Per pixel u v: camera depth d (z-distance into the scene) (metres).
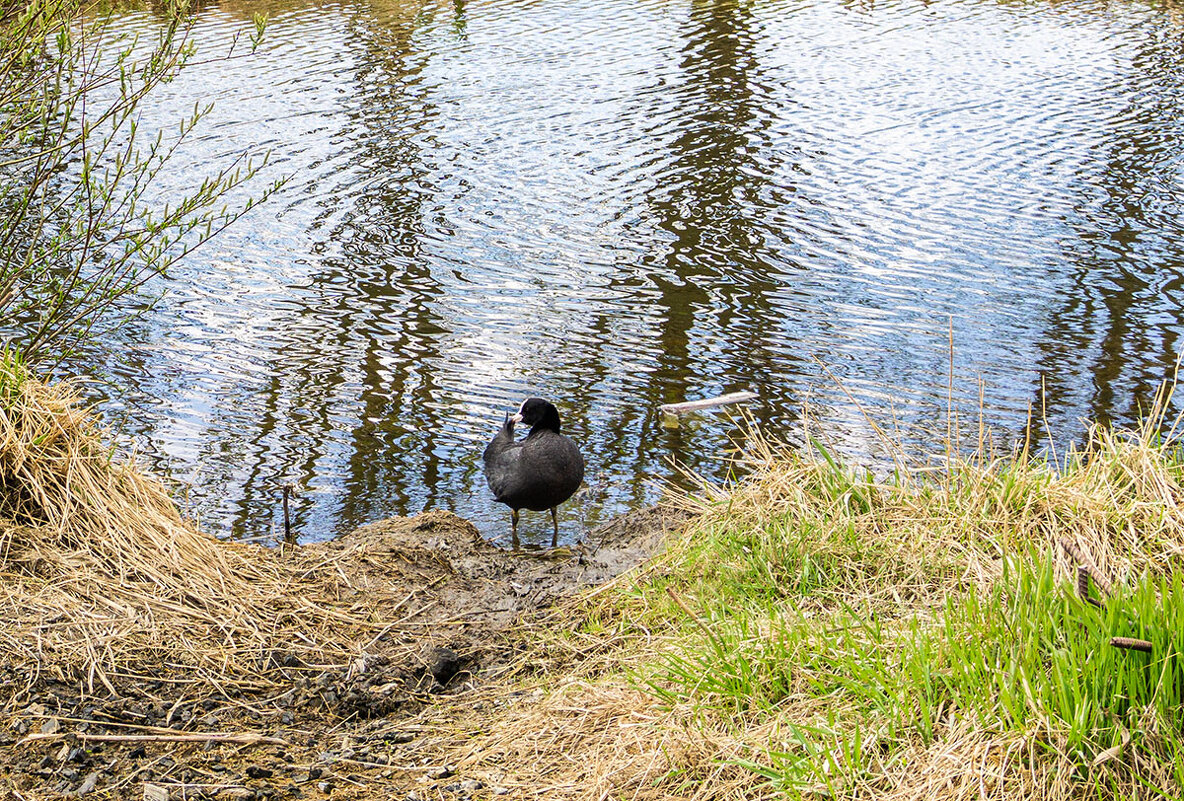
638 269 13.74
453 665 5.43
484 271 13.78
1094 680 3.70
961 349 11.37
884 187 16.28
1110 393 10.28
